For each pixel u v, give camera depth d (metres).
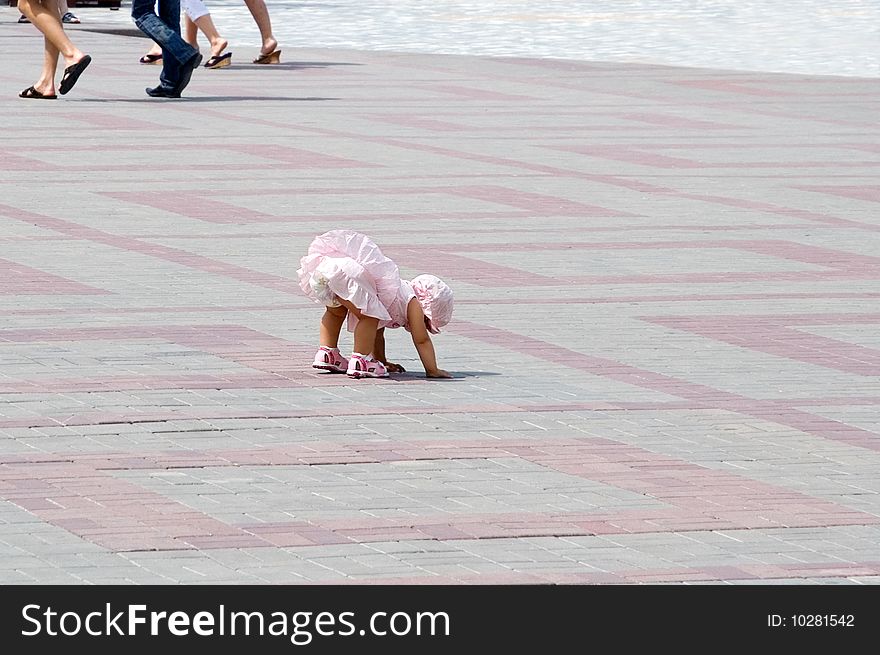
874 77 65.38
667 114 52.56
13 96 52.31
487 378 22.31
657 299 27.39
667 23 93.62
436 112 51.50
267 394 21.11
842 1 115.44
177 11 53.94
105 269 28.45
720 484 18.00
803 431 20.12
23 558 15.30
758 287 28.48
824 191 38.78
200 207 34.62
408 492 17.42
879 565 15.74
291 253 30.27
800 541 16.31
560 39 81.81
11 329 24.09
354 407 20.64
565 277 28.88
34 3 51.25
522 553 15.76
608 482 17.95
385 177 39.00
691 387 22.06
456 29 86.50
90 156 40.97
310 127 47.31
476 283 28.22
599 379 22.36
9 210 33.69
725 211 35.88
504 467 18.38
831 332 25.41
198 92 55.44
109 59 65.19
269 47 65.06
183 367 22.30
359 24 88.44
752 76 64.75
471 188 37.88
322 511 16.77
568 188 38.28
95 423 19.56
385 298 22.17
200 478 17.69
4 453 18.34
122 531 16.02
